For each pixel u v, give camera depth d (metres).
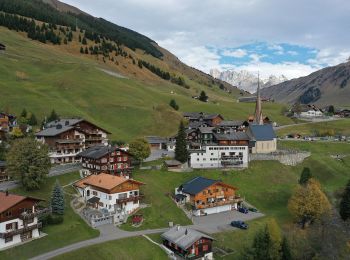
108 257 82.06
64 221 95.06
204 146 145.62
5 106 183.88
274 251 85.19
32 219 86.44
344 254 94.62
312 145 194.12
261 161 153.75
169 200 116.75
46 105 196.00
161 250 89.56
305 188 114.50
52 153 133.50
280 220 113.69
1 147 129.75
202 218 112.69
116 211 102.75
